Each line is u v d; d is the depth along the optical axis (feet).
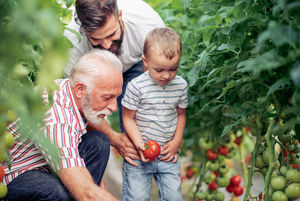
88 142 7.72
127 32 8.73
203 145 9.43
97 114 7.07
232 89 7.64
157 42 7.23
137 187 8.28
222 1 6.93
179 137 8.36
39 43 4.08
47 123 6.31
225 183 9.52
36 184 6.59
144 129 8.16
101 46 7.72
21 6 3.17
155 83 7.94
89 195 6.24
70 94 6.94
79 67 6.81
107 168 10.77
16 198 6.58
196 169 12.67
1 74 3.82
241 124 8.75
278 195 6.44
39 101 3.82
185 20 9.83
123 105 8.15
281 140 6.99
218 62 7.41
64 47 3.64
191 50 9.59
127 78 9.72
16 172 6.75
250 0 5.88
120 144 8.48
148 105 7.97
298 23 4.52
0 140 4.78
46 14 3.15
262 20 5.69
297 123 5.96
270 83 6.45
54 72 3.72
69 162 6.31
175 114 8.29
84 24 7.14
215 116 9.10
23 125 3.80
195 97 8.73
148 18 8.85
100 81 6.71
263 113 6.70
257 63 4.75
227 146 9.58
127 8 8.76
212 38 8.19
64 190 6.79
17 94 3.75
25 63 4.38
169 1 11.45
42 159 6.95
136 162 8.38
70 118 6.74
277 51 5.11
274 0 5.29
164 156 8.32
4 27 3.77
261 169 7.54
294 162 7.32
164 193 8.37
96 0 7.03
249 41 6.39
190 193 10.95
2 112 4.19
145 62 7.67
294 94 5.08
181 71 9.09
